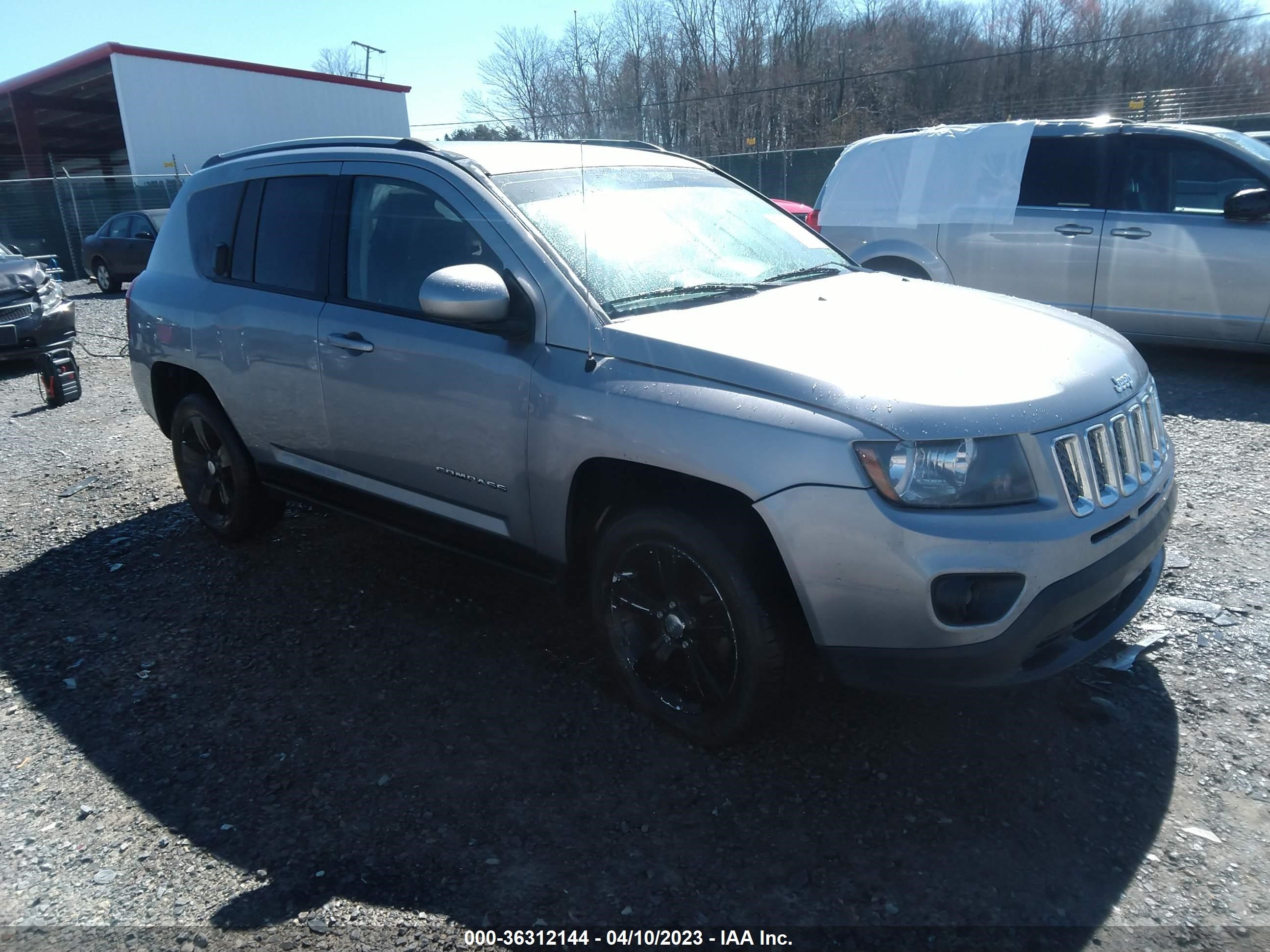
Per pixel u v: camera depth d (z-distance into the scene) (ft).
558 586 11.02
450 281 10.07
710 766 9.82
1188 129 23.62
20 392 30.53
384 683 11.68
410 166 12.07
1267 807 8.84
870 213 27.84
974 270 26.30
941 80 132.57
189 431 15.99
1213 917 7.66
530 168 11.86
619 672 10.67
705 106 119.75
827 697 10.96
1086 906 7.82
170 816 9.39
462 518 11.69
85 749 10.60
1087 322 11.11
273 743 10.53
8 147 124.36
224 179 14.89
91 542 16.79
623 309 10.41
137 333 16.12
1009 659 8.32
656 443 9.25
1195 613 12.28
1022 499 8.42
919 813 9.00
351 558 15.43
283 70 95.76
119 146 124.77
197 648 12.78
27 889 8.49
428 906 8.06
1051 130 25.31
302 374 13.02
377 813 9.28
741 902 8.01
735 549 9.13
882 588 8.34
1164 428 10.80
